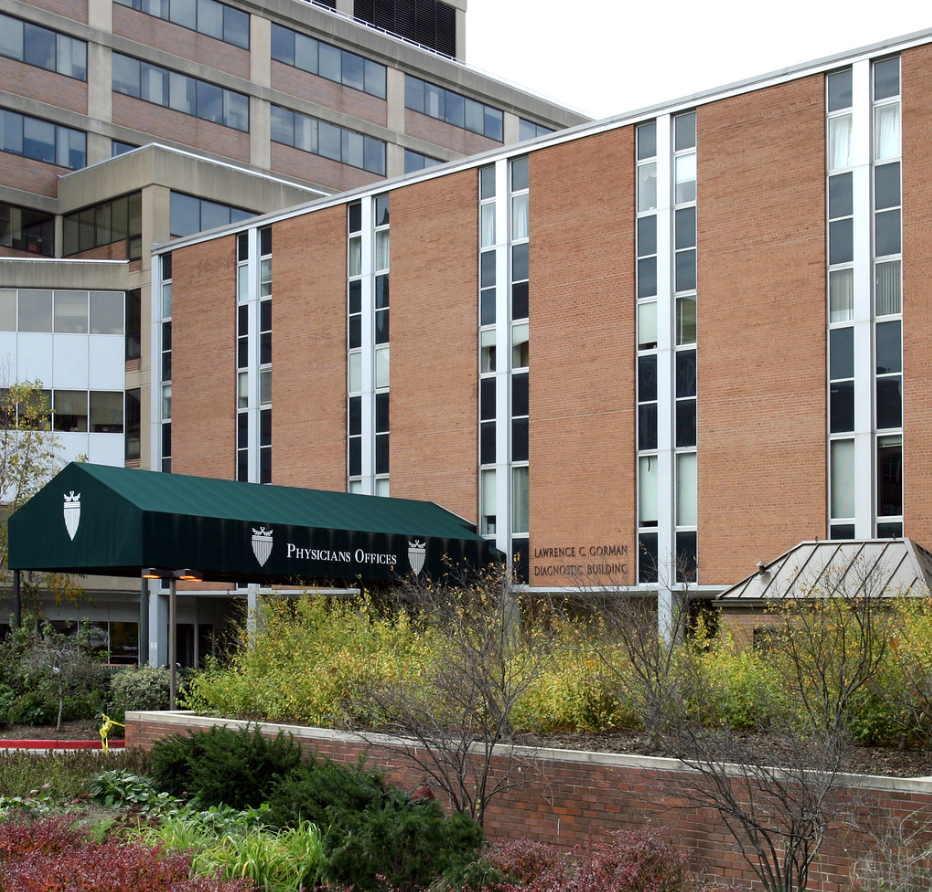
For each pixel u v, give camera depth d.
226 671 21.56
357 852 10.29
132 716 19.48
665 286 31.44
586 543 32.25
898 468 27.30
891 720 13.34
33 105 50.97
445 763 13.79
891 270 27.88
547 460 33.31
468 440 35.34
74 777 15.88
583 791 13.38
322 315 39.62
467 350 35.66
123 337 47.44
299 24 58.69
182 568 25.41
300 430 39.78
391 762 15.29
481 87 65.69
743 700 14.36
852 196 28.52
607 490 32.03
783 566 23.34
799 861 11.36
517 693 13.93
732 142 30.48
